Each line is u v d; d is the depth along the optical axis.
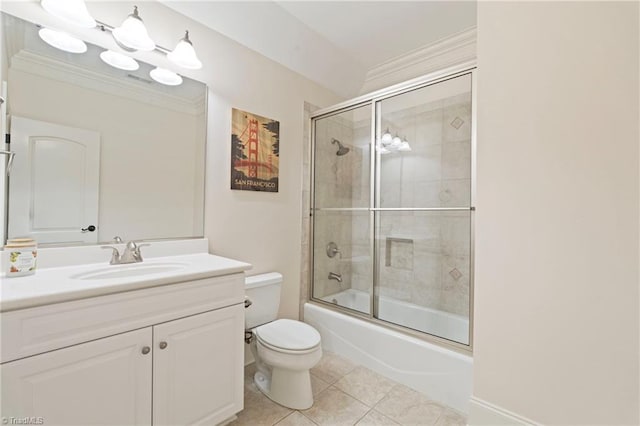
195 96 1.82
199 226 1.84
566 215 1.26
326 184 2.63
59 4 1.26
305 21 2.10
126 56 1.56
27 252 1.16
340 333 2.25
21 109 1.27
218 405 1.36
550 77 1.30
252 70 2.11
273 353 1.58
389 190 2.42
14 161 1.25
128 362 1.09
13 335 0.87
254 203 2.15
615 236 1.17
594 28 1.21
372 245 2.45
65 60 1.38
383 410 1.62
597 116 1.20
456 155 2.09
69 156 1.39
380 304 2.46
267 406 1.64
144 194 1.62
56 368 0.94
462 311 2.14
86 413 1.00
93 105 1.46
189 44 1.60
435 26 2.17
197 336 1.28
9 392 0.87
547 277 1.30
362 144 2.46
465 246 2.12
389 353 1.94
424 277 2.32
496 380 1.43
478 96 1.50
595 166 1.21
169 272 1.25
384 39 2.33
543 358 1.31
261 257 2.20
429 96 2.09
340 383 1.87
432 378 1.73
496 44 1.45
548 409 1.30
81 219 1.42
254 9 1.88
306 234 2.54
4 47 1.23
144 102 1.62
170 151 1.72
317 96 2.64
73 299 0.97
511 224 1.40
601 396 1.19
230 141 1.99
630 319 1.14
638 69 1.12
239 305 1.44
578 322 1.24
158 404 1.16
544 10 1.32
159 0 1.64
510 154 1.40
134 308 1.10
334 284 2.65
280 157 2.32
